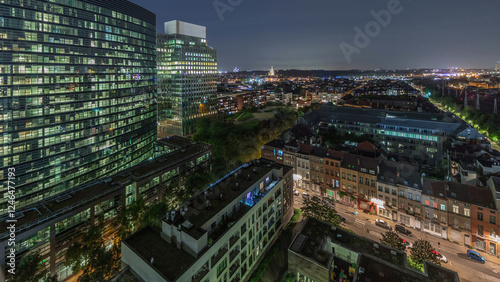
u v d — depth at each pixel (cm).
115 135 10450
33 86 7506
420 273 4153
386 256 4641
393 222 7562
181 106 18225
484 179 7050
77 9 8606
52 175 8144
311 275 4600
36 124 7638
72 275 5953
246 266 5331
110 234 6700
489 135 15175
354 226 7425
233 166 11812
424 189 7062
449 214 6625
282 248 6556
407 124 12650
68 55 8400
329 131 14362
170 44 18125
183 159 9100
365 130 13875
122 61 10619
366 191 8181
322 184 9288
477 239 6241
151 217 6575
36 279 5094
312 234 5284
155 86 13250
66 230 5725
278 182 6850
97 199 6288
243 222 5178
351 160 8656
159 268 3703
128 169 8156
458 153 9725
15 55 7094
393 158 11319
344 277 4603
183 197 8175
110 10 9894
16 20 7088
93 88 9312
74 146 8775
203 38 19862
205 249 4091
